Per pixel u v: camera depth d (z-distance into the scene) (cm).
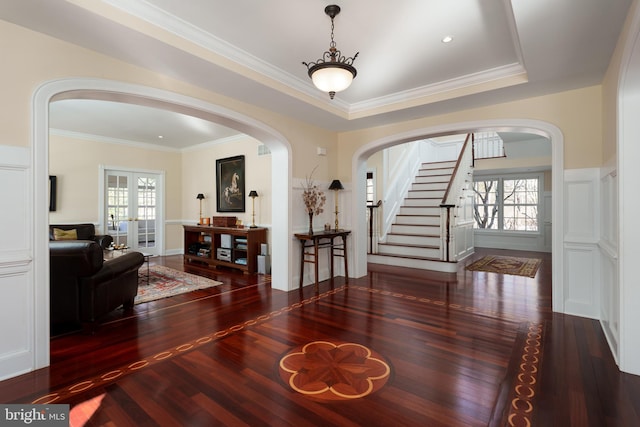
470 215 781
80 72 262
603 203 321
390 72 357
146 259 545
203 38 280
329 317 352
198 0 236
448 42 293
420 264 606
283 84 367
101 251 308
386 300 413
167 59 284
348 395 208
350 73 254
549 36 246
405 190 797
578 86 343
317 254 465
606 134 307
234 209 686
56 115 523
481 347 276
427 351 269
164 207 785
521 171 881
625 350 235
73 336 303
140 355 265
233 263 600
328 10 243
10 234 227
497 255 777
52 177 613
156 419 186
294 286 475
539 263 664
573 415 187
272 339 295
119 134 660
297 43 298
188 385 221
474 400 202
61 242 297
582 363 247
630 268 234
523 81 334
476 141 923
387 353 266
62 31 239
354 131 536
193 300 418
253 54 319
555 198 362
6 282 227
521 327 320
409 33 279
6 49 226
